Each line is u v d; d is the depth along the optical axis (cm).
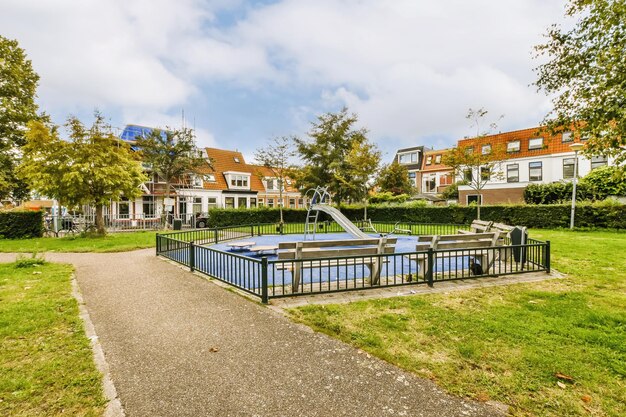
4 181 2045
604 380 291
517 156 2936
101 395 273
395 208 2556
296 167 2892
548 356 331
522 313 448
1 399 266
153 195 3186
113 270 775
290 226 2231
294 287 532
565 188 2338
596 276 660
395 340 373
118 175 1595
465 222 2194
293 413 252
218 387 286
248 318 442
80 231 1802
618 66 449
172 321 436
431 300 509
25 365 320
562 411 254
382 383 291
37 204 4094
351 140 2819
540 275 669
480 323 414
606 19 455
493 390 279
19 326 415
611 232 1570
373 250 578
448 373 306
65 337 386
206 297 538
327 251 550
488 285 593
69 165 1501
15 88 2144
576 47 515
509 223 2003
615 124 474
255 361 330
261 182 4472
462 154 2042
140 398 270
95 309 489
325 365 322
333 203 3050
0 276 704
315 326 413
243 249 1146
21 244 1351
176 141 2950
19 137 2188
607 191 2108
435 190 4156
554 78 550
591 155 550
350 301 505
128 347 362
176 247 898
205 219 2772
